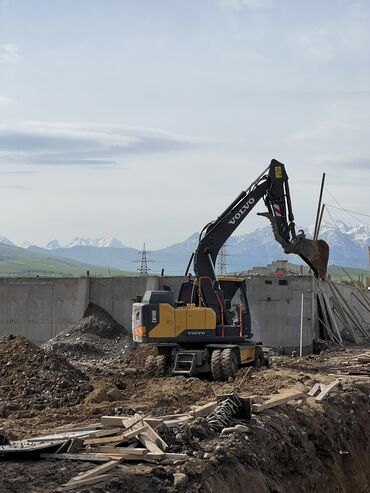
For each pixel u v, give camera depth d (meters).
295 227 29.44
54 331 43.81
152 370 26.66
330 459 19.27
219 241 28.39
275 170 29.44
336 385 24.56
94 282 43.88
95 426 15.46
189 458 13.58
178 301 28.19
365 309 59.25
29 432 15.95
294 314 42.38
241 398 17.09
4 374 23.14
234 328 26.81
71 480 11.87
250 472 14.57
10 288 44.25
